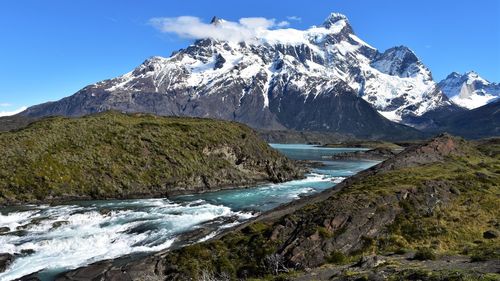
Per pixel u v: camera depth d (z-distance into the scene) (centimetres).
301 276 3378
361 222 4453
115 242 5312
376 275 2917
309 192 9425
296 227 4525
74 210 6956
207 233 5550
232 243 4484
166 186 9119
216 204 7850
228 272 3978
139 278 4012
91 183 8438
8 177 7850
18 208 7119
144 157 9569
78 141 9362
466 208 5000
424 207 4869
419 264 3278
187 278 3900
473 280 2564
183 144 10456
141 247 5109
